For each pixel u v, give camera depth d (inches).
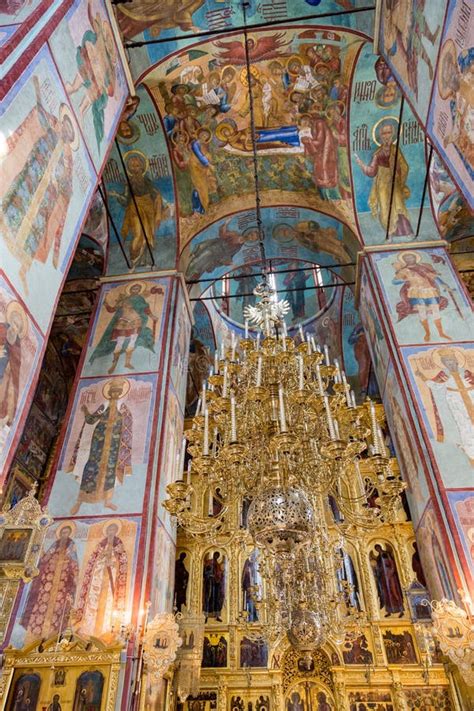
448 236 557.9
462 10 242.5
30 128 229.5
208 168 533.6
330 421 242.4
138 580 330.6
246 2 404.8
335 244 560.4
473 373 391.9
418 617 453.7
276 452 260.2
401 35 330.0
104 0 325.1
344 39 438.0
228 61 456.8
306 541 251.4
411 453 387.5
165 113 491.8
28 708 277.6
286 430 227.0
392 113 486.6
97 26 313.9
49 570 339.0
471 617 282.2
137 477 380.8
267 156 528.4
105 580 332.2
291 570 303.4
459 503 326.3
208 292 737.0
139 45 381.4
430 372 397.1
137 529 353.1
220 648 459.8
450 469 342.6
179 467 258.7
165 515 399.2
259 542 251.9
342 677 432.5
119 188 533.3
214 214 555.2
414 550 503.5
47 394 651.5
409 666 430.0
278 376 285.3
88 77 298.0
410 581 481.7
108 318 493.7
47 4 249.6
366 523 261.9
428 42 287.3
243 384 292.8
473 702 323.6
